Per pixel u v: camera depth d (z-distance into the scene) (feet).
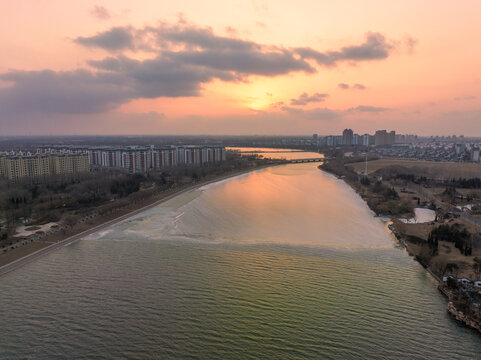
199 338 256.52
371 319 282.56
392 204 650.84
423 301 313.12
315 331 265.54
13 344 250.37
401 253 429.38
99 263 391.65
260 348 246.06
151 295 317.42
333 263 392.68
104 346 247.70
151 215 614.75
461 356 241.76
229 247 444.14
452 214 624.18
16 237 488.02
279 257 409.49
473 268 369.91
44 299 311.47
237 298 312.09
